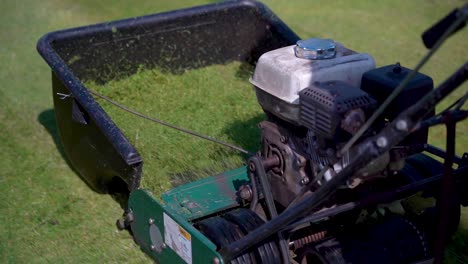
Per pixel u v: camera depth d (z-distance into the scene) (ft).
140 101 8.63
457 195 6.89
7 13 11.86
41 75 10.11
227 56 9.11
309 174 6.58
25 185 8.29
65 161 8.66
